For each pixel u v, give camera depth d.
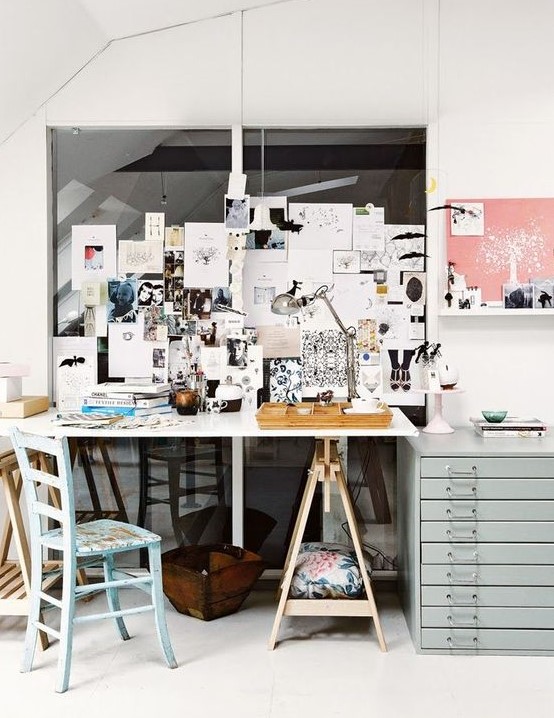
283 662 2.86
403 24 3.46
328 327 3.55
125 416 3.25
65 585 2.67
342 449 3.57
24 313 3.54
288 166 3.54
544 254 3.46
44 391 3.55
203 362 3.55
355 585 3.03
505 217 3.46
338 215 3.54
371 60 3.46
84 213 3.58
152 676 2.74
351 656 2.91
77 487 3.62
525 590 2.93
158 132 3.57
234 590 3.24
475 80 3.45
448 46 3.45
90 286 3.58
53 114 3.51
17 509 3.00
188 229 3.56
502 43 3.44
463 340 3.49
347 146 3.53
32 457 3.18
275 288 3.56
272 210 3.54
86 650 2.96
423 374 3.40
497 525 2.94
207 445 3.58
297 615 3.05
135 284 3.58
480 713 2.49
